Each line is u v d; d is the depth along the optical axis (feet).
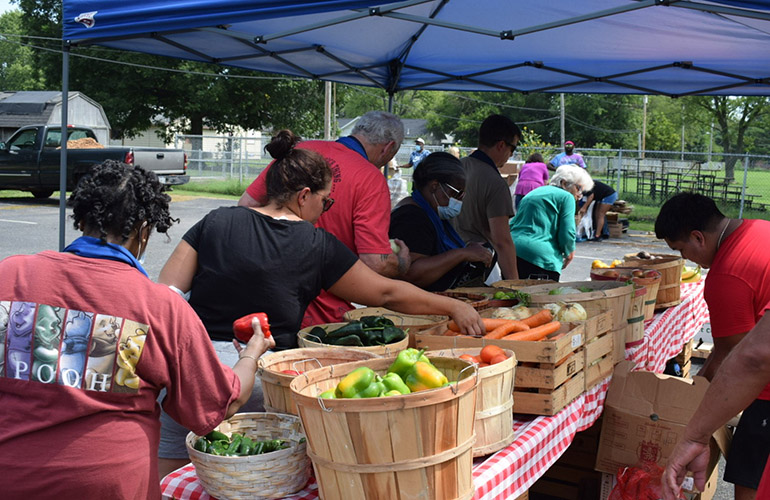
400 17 13.67
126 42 17.06
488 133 17.31
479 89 25.76
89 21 13.14
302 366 7.86
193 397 6.23
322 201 9.44
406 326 9.74
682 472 7.65
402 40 19.85
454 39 19.24
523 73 22.95
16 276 6.02
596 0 14.47
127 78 98.78
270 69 22.89
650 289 13.79
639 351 12.67
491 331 9.66
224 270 8.73
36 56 110.11
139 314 5.98
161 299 6.11
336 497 6.17
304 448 6.86
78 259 6.03
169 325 6.07
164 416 8.70
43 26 108.37
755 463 9.94
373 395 6.18
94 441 5.87
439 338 9.07
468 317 9.39
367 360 7.09
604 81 22.58
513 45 19.22
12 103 103.14
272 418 7.47
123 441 5.99
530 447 8.08
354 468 5.97
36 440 5.82
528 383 8.86
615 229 52.75
